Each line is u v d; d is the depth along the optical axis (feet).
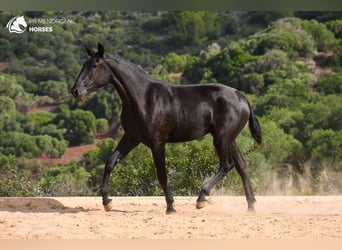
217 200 38.70
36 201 36.09
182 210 33.32
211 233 24.80
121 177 52.42
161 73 120.78
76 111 113.50
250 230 25.50
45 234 24.52
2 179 56.85
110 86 121.39
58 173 98.07
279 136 90.94
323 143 89.30
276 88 112.57
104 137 113.19
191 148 52.31
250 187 33.19
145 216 29.84
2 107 114.01
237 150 33.22
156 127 31.27
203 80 117.80
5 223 26.96
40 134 111.45
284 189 65.67
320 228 25.99
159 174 31.48
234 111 32.22
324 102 107.65
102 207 34.81
